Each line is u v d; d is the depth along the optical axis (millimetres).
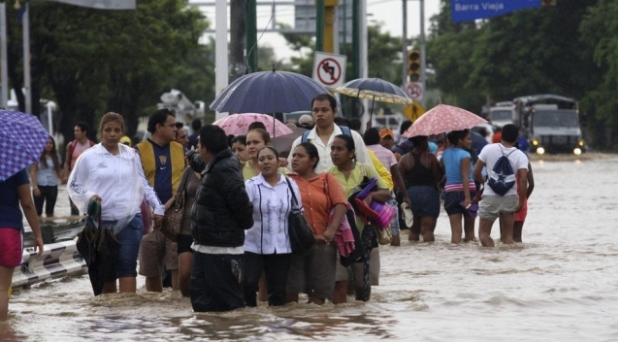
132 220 25625
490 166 37438
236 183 22359
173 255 26375
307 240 23234
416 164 39938
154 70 115375
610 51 161375
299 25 109562
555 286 26719
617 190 72750
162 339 19500
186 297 25531
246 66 43000
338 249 23781
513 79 189625
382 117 174625
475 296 25062
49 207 52906
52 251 30875
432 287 27109
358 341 19234
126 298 24984
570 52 185250
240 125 31125
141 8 107625
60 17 101688
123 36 105125
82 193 25203
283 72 30031
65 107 111875
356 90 44031
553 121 147625
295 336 19766
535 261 33000
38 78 105188
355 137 24812
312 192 23641
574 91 189000
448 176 39156
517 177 37406
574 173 98312
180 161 26703
